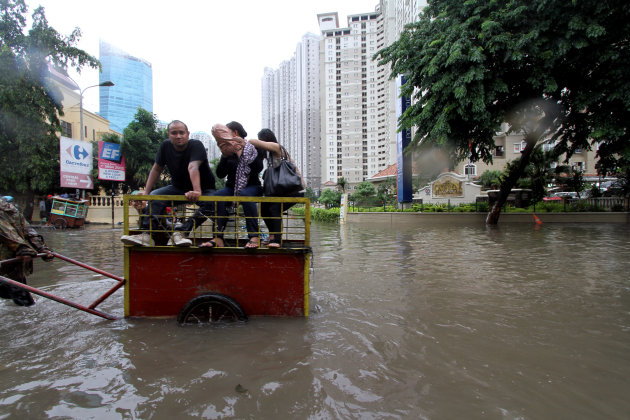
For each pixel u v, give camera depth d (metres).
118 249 8.89
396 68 14.38
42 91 17.70
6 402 2.18
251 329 3.34
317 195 84.00
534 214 18.33
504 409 2.10
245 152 3.86
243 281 3.61
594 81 11.28
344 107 91.19
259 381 2.42
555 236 11.53
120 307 4.07
